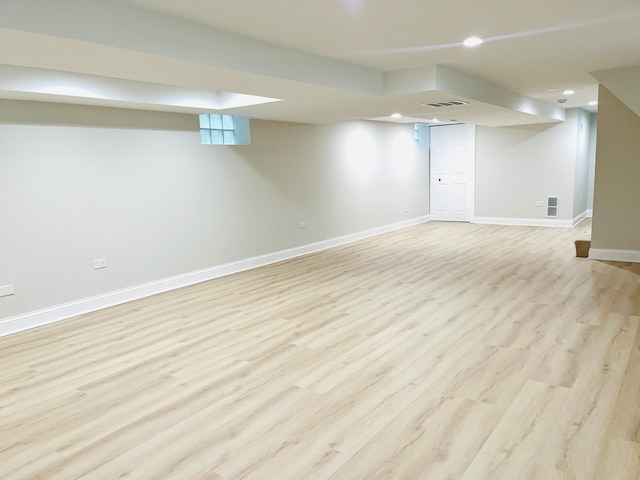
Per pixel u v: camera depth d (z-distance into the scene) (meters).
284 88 4.03
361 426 2.45
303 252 7.37
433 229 9.48
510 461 2.11
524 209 9.52
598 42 3.71
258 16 2.88
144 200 5.20
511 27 3.25
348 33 3.29
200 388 2.96
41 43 2.48
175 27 2.87
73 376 3.22
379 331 3.82
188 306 4.79
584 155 9.66
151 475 2.13
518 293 4.72
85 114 4.61
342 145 8.00
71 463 2.24
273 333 3.88
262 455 2.24
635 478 1.96
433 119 8.02
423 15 2.95
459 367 3.09
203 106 5.10
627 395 2.64
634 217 5.85
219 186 6.02
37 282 4.34
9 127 4.09
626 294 4.54
